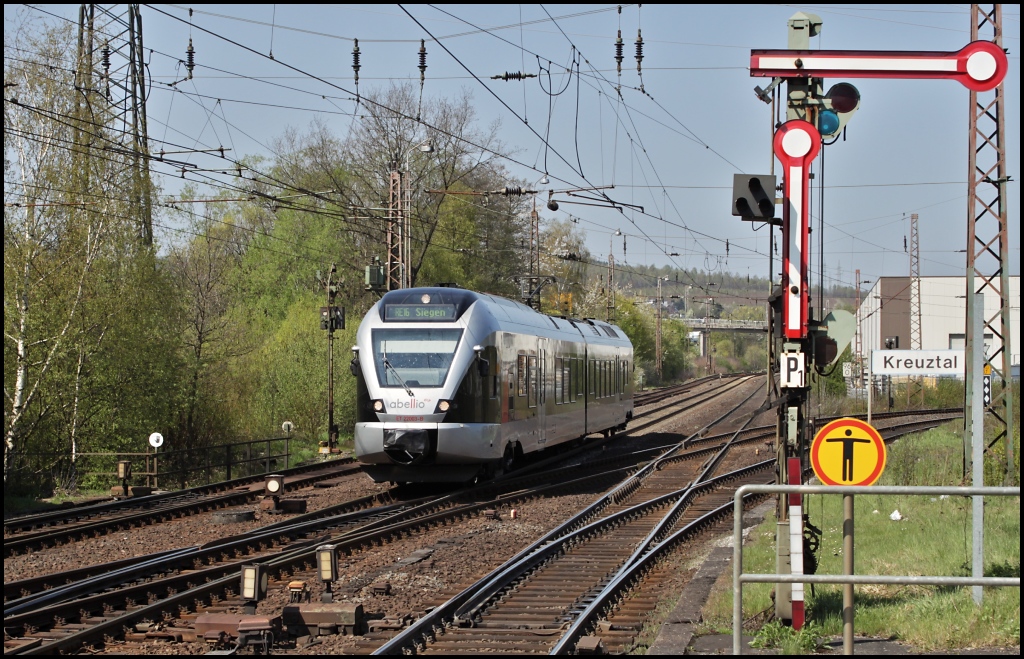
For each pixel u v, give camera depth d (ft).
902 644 30.94
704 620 35.53
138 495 80.28
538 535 59.98
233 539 55.93
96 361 91.20
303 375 129.70
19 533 59.72
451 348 75.82
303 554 49.26
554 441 99.09
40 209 89.30
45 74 93.04
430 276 174.60
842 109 37.78
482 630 36.73
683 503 73.87
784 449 38.91
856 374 192.44
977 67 35.27
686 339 382.22
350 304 172.14
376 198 175.32
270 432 128.98
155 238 100.22
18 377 86.12
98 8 100.58
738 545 27.17
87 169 93.20
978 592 33.86
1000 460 70.59
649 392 246.68
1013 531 49.55
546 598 42.16
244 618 35.22
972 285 71.82
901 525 54.75
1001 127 71.15
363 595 42.04
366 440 75.31
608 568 48.88
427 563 49.42
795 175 35.70
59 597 40.70
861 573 42.75
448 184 174.50
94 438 93.76
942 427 129.90
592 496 79.46
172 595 41.91
